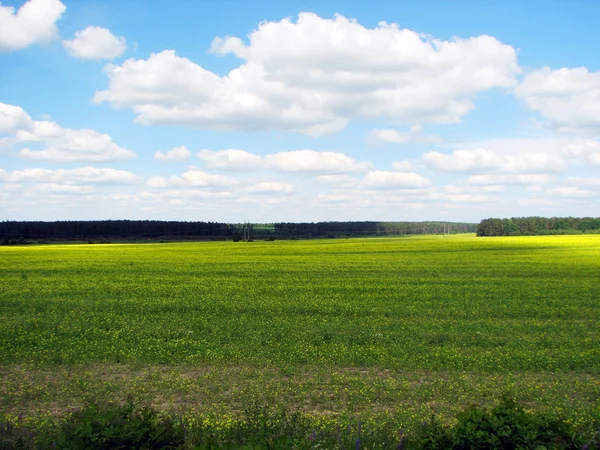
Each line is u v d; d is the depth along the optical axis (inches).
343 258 2746.1
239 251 3412.9
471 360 725.9
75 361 733.9
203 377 640.4
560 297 1373.0
